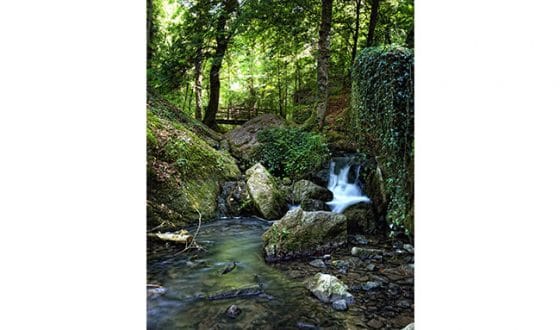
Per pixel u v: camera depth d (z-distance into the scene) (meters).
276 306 2.71
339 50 10.90
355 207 5.20
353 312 2.63
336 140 7.17
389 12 9.17
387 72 3.88
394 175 4.10
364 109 4.55
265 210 5.45
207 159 6.08
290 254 3.80
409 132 3.73
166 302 2.76
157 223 4.70
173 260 3.70
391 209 4.35
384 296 2.88
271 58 10.86
